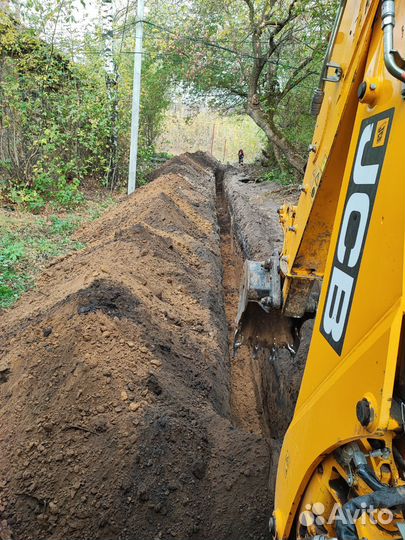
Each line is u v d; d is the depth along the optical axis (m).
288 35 14.14
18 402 3.85
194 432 3.73
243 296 4.05
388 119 1.79
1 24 12.05
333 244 2.13
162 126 29.16
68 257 7.81
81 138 13.78
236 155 54.12
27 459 3.41
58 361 4.02
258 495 3.38
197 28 15.60
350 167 2.08
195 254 8.05
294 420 2.30
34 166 12.71
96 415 3.65
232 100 22.28
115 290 5.03
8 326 5.47
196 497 3.37
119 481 3.32
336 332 1.96
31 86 12.92
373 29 2.17
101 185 15.98
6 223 10.08
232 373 6.49
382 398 1.48
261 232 9.51
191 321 5.78
